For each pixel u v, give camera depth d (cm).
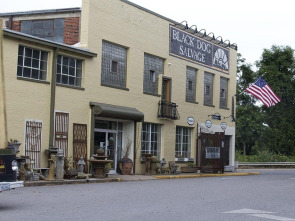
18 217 886
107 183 1800
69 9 2217
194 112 2817
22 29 2339
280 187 1778
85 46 2047
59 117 1894
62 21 2250
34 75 1817
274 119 5744
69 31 2225
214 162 2753
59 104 1898
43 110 1822
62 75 1948
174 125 2636
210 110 2986
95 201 1169
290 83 5572
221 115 3112
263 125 5800
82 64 2041
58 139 1883
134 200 1216
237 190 1599
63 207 1041
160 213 989
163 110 2525
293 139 5572
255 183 1977
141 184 1781
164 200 1234
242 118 5681
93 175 1955
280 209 1110
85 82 2034
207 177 2455
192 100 2836
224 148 3119
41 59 1853
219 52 3114
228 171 3091
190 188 1636
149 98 2438
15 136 1698
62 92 1916
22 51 1769
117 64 2248
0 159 1013
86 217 902
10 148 1057
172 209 1057
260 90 2827
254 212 1044
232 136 3247
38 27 2302
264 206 1162
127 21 2292
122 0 2255
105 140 2230
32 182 1574
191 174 2528
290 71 5669
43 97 1825
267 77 5575
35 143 1778
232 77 3269
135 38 2345
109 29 2177
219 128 3078
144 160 2358
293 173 3106
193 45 2828
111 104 2178
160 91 2519
